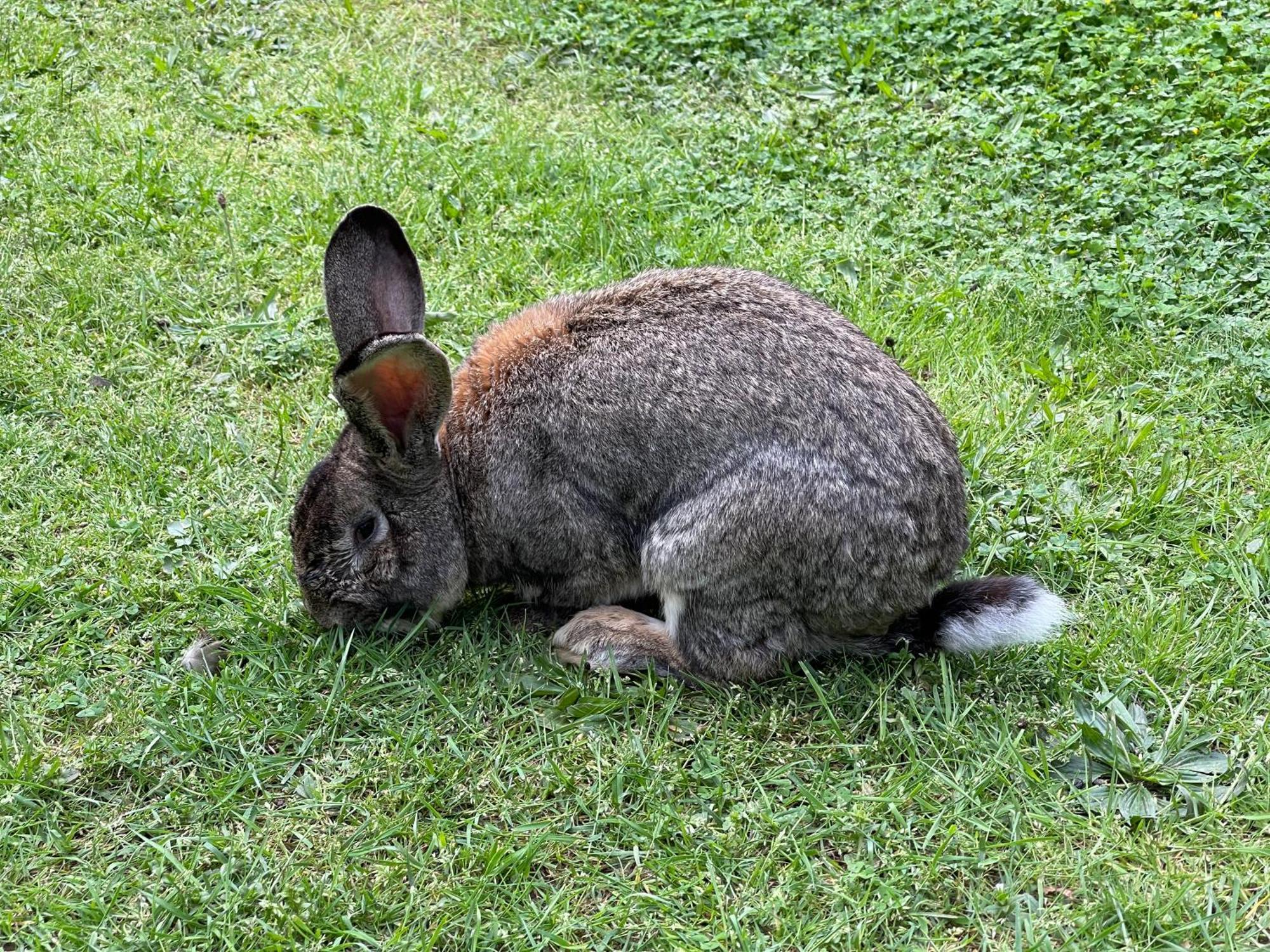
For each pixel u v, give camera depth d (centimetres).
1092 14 216
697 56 223
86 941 127
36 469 162
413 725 143
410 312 152
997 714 143
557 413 148
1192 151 197
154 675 146
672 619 148
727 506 144
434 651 150
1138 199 192
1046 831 135
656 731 143
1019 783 138
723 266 166
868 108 211
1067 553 157
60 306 180
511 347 151
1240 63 205
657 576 147
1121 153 199
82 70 219
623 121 212
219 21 230
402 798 138
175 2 233
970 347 179
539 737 142
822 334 148
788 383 145
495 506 150
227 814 136
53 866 133
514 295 185
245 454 166
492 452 149
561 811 137
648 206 194
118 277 185
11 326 178
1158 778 138
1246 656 147
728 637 146
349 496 147
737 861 133
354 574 148
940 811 136
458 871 133
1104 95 205
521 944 128
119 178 198
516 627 154
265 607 152
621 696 145
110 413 169
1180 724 142
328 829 135
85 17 229
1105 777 139
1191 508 162
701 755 141
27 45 221
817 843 135
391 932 129
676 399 146
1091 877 131
